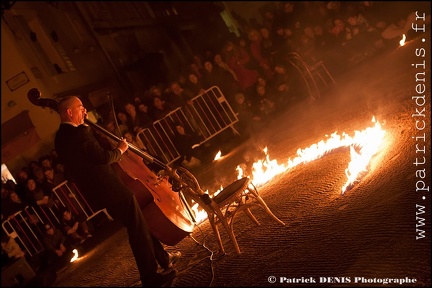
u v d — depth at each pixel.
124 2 21.14
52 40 16.20
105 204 4.73
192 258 5.46
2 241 9.70
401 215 4.16
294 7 16.23
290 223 5.13
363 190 5.11
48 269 9.56
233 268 4.66
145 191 4.99
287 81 14.67
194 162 12.34
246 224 5.71
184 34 24.73
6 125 14.16
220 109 13.06
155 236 5.02
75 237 10.62
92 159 4.64
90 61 17.42
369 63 13.74
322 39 15.15
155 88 13.06
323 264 3.96
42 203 10.80
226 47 14.62
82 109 4.85
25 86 14.38
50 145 14.33
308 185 6.11
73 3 18.02
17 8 15.34
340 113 9.78
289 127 11.27
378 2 15.67
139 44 20.66
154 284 4.76
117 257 7.48
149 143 11.93
